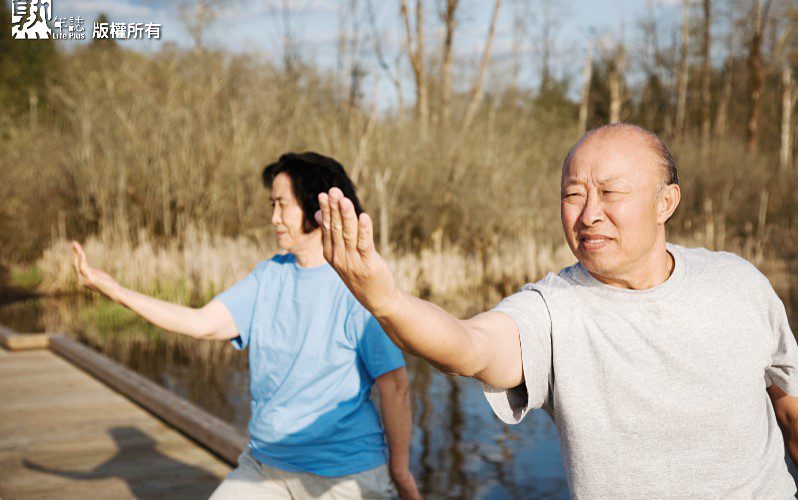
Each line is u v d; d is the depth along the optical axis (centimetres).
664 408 144
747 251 1706
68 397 638
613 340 147
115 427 552
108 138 1762
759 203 2075
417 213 1716
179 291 1368
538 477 546
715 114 3488
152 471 462
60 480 445
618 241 144
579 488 150
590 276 153
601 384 147
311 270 241
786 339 155
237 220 1762
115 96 1775
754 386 150
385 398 235
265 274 253
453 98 2500
